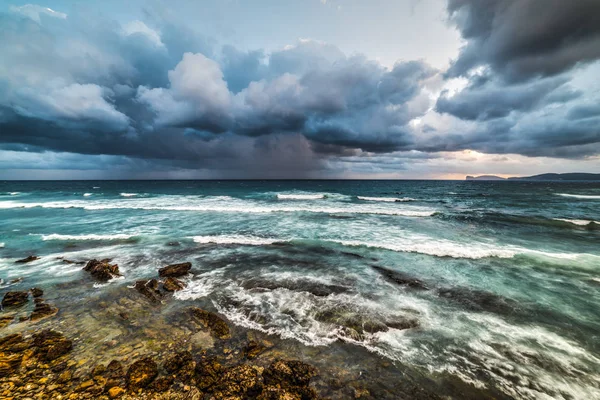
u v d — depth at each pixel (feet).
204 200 100.01
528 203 94.68
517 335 17.61
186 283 25.54
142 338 16.87
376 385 13.28
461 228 50.01
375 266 30.19
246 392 12.57
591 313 20.39
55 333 17.30
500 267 30.01
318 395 12.62
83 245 38.09
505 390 13.08
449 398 12.61
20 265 30.12
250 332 17.60
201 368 13.93
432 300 22.35
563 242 40.70
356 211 70.74
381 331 17.89
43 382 13.06
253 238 41.60
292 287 24.66
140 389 12.67
